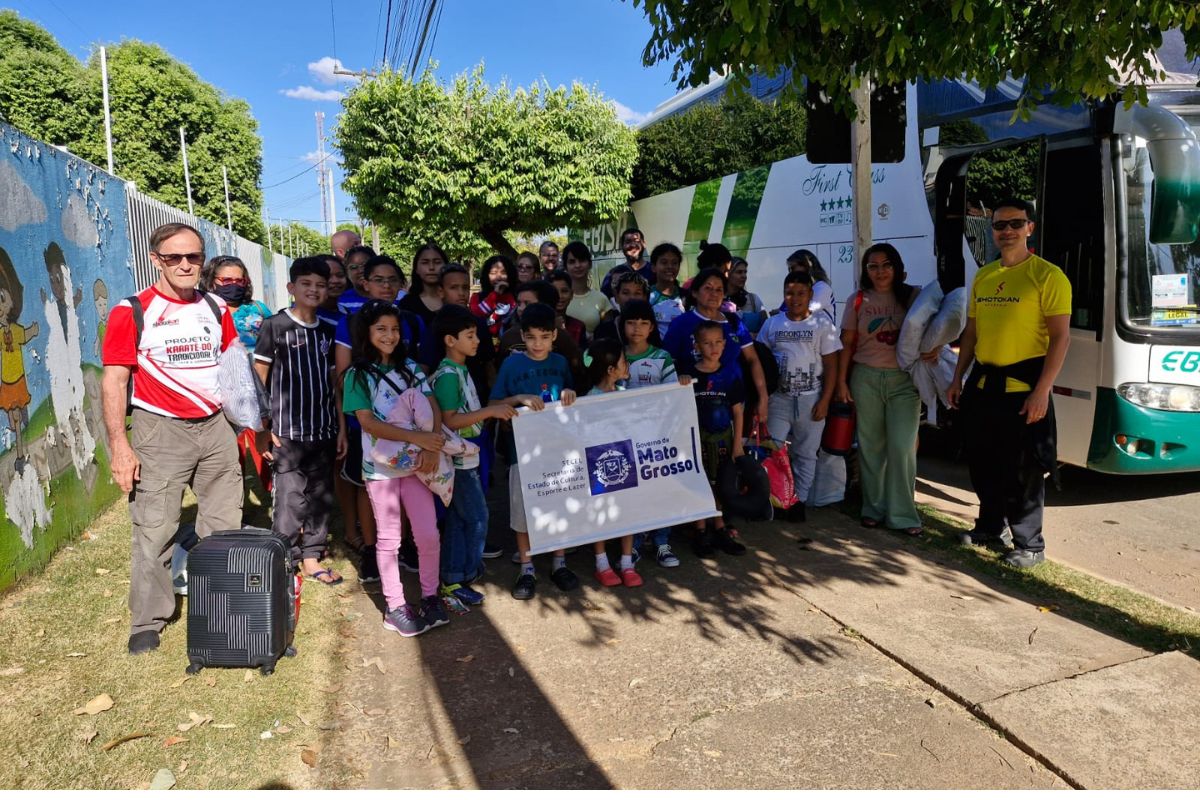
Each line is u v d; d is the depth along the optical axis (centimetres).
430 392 414
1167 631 390
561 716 329
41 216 529
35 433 496
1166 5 358
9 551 449
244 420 394
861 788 278
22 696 337
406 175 1451
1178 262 579
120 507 625
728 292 712
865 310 552
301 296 448
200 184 2905
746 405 554
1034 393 457
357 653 385
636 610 432
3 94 2564
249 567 356
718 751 302
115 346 360
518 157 1462
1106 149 578
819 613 422
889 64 435
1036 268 461
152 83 2817
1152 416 577
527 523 449
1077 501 655
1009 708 321
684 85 446
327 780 286
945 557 502
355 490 521
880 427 554
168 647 384
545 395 468
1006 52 426
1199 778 278
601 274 1669
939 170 751
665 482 479
